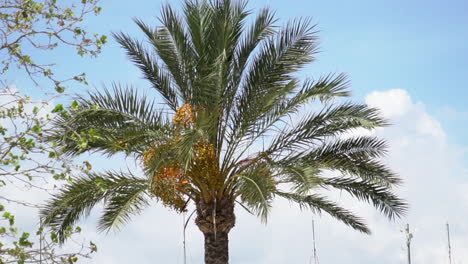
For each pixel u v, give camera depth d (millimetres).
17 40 7180
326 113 14438
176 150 14023
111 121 14234
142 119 14430
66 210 15000
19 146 6641
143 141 14328
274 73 14875
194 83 15164
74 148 13648
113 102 14234
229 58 15156
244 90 14977
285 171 14562
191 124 14422
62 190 14680
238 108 15008
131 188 15008
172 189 15031
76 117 13273
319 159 15062
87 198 14945
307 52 14672
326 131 14695
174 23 15195
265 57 14914
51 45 7348
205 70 15125
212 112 14453
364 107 14344
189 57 15211
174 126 14344
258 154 14977
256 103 14594
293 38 14742
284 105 14453
